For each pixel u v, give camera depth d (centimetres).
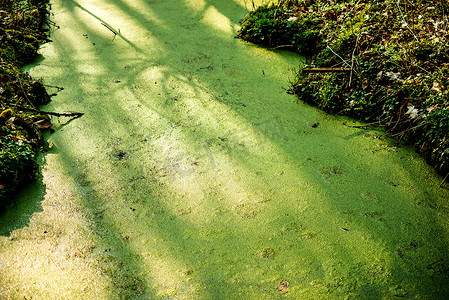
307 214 196
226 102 286
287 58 346
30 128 244
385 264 170
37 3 438
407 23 314
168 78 315
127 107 279
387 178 219
